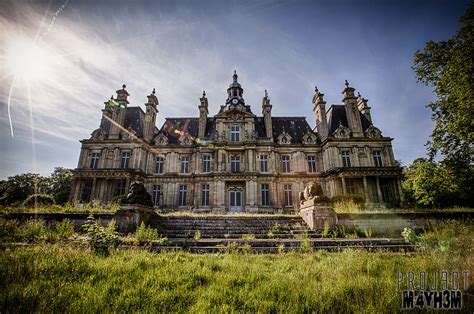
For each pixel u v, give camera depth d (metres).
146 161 31.67
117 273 5.24
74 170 28.77
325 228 12.10
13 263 5.11
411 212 13.38
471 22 15.05
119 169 28.50
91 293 3.94
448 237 9.75
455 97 16.30
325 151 31.31
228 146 31.19
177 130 35.59
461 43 15.59
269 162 31.00
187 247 9.30
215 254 8.26
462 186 18.94
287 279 5.03
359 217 13.16
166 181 30.67
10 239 9.12
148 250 8.71
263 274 5.51
